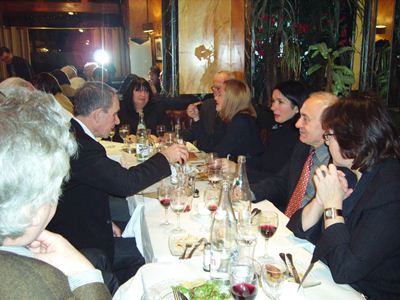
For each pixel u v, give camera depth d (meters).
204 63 4.68
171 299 1.10
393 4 3.95
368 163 1.39
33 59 8.44
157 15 7.70
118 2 8.31
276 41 4.08
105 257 1.57
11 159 0.69
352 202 1.44
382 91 4.10
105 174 1.84
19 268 0.68
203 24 4.59
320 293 1.17
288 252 1.43
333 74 3.64
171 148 2.12
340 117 1.43
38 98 0.83
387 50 4.05
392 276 1.33
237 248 1.31
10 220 0.71
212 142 3.58
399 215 1.30
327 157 1.95
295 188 2.07
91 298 0.90
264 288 1.12
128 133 3.61
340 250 1.28
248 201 1.81
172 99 4.59
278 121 2.71
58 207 1.85
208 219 1.73
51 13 8.10
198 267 1.27
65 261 0.98
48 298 0.68
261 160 2.91
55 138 0.77
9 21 7.98
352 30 4.06
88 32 8.52
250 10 4.21
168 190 1.82
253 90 4.36
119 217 2.94
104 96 1.99
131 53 8.25
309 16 3.91
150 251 1.54
